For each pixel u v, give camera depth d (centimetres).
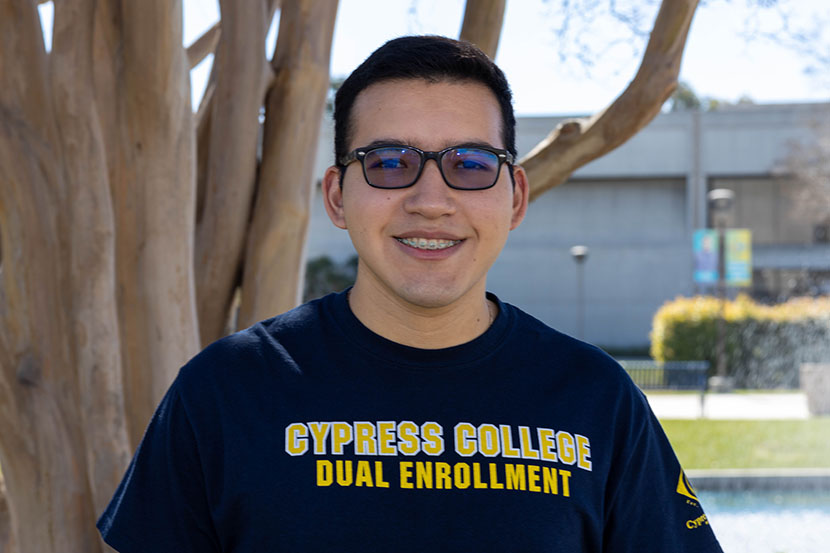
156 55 283
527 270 3716
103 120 291
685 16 302
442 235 171
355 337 174
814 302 2327
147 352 296
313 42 338
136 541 172
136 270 296
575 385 175
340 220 192
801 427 1277
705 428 1270
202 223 336
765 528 852
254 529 161
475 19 340
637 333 3650
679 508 186
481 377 171
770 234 3806
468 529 159
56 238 286
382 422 166
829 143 3291
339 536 158
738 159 3616
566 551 163
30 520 287
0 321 288
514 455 165
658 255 3659
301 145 337
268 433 165
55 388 286
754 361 2173
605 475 171
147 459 175
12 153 281
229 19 329
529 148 3447
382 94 174
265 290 331
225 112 329
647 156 3662
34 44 283
